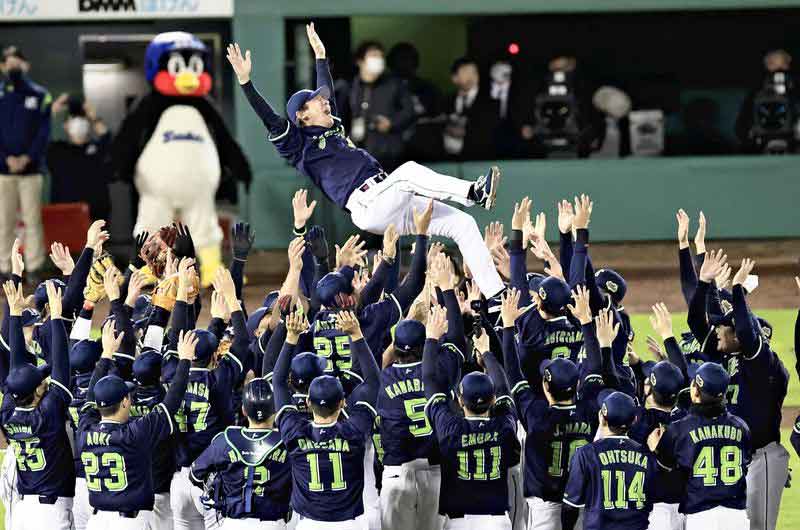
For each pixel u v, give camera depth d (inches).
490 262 1505.9
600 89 3649.1
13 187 3277.6
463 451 1390.3
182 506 1498.5
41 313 1710.1
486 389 1379.2
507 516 1432.1
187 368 1417.3
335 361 1573.6
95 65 3641.7
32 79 3641.7
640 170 3553.2
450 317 1496.1
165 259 1777.8
